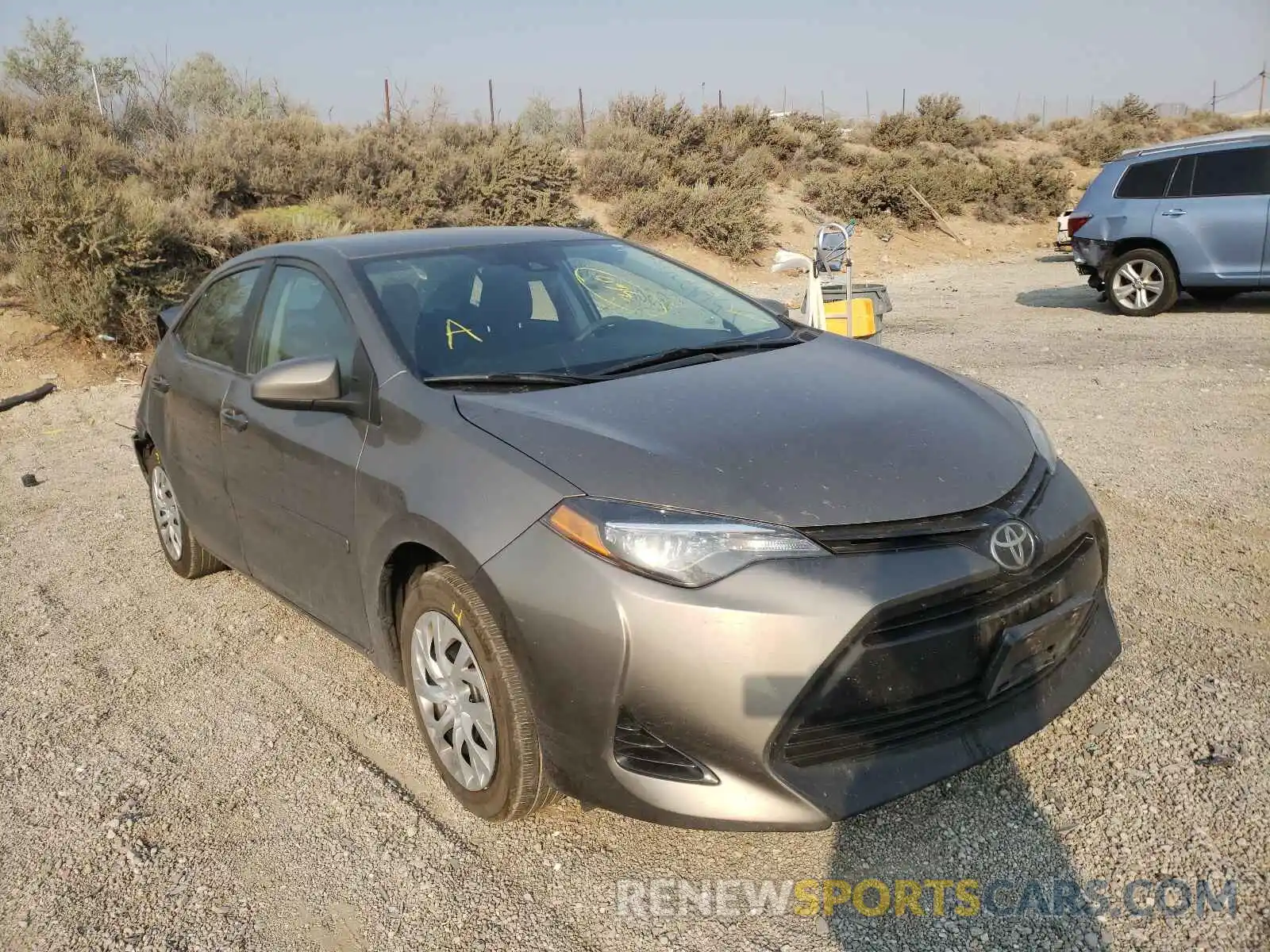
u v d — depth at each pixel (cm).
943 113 3338
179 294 1107
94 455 774
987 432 308
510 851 295
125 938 269
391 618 330
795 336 401
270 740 364
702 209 1906
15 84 2181
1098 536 310
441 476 294
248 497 400
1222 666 363
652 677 249
